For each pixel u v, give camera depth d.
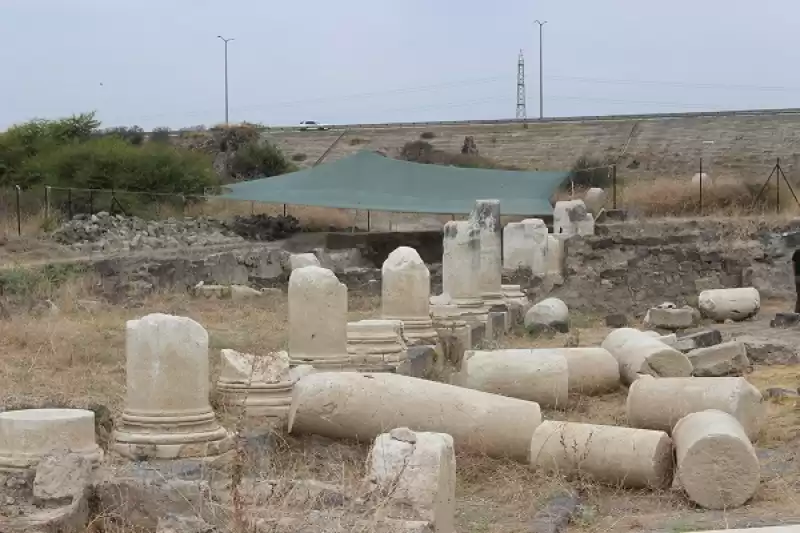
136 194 38.88
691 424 10.00
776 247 29.84
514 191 38.22
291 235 39.66
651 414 11.95
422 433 7.90
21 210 33.69
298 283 14.53
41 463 8.46
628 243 30.62
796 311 27.75
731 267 29.83
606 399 15.22
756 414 12.03
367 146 71.25
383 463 7.51
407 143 68.56
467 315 20.86
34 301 21.75
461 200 37.84
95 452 9.15
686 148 63.25
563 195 46.34
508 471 10.41
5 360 15.08
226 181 55.22
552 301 23.94
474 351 14.54
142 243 31.88
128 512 8.02
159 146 46.66
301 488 8.03
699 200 36.75
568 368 14.88
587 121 72.31
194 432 9.79
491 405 10.84
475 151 67.94
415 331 18.28
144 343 9.84
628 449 10.04
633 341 16.31
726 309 25.34
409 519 7.22
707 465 9.44
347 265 35.06
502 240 34.31
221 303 25.98
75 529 7.84
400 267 18.33
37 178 40.69
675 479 9.74
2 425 8.93
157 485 8.05
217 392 11.92
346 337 14.75
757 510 9.23
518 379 14.04
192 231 35.84
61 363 15.15
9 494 8.50
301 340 14.51
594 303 29.80
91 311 21.92
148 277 27.12
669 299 29.86
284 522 7.14
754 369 17.78
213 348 17.16
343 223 43.09
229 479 8.79
